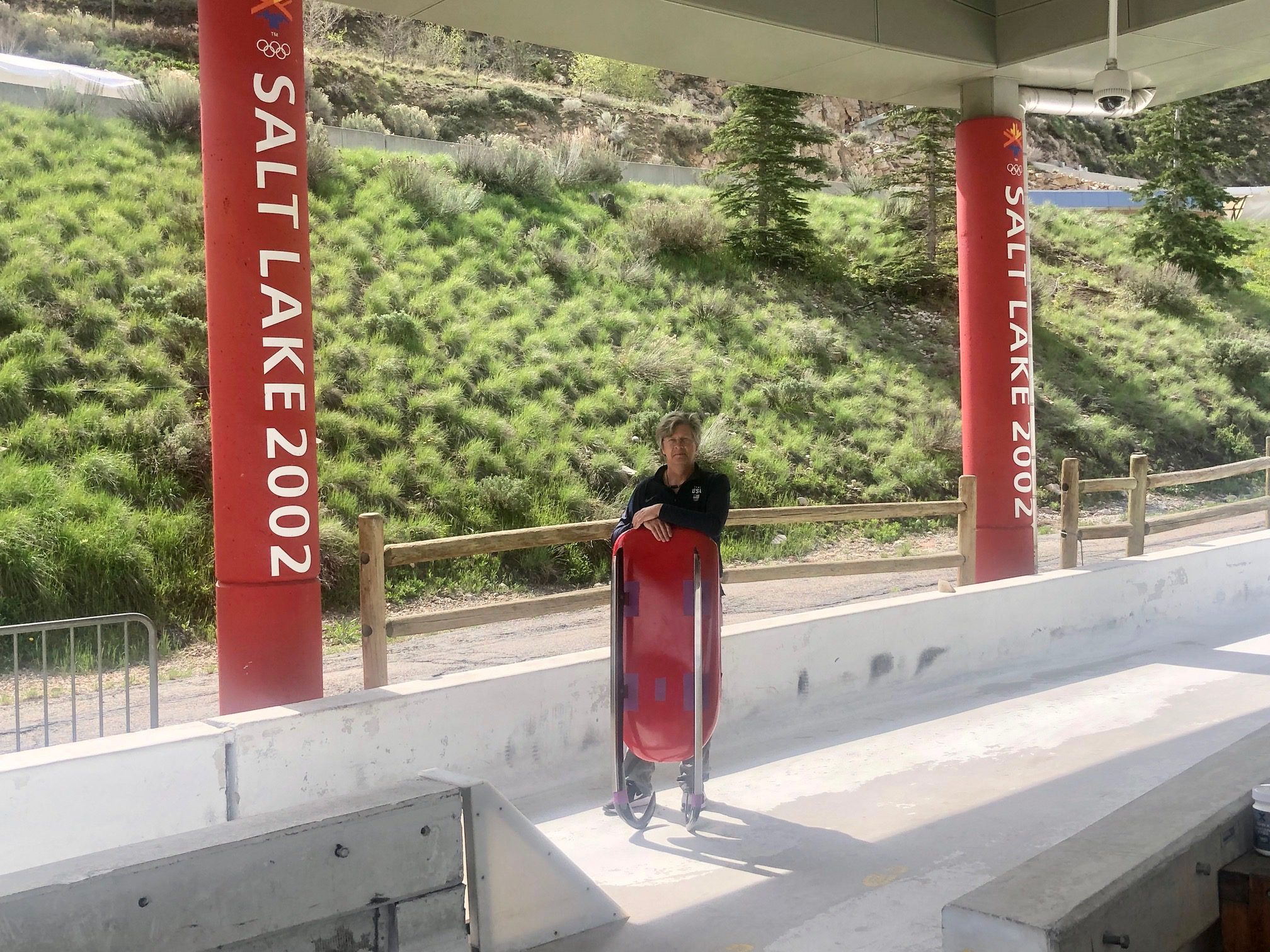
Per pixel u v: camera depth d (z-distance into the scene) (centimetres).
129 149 1688
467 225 1919
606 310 1855
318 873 287
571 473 1428
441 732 504
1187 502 1889
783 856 448
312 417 542
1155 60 870
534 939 361
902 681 716
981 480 920
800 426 1733
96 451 1146
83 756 396
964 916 234
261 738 445
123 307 1366
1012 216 914
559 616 1134
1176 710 676
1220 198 2966
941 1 848
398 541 1215
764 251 2241
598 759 569
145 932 251
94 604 1002
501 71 3697
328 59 2952
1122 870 253
